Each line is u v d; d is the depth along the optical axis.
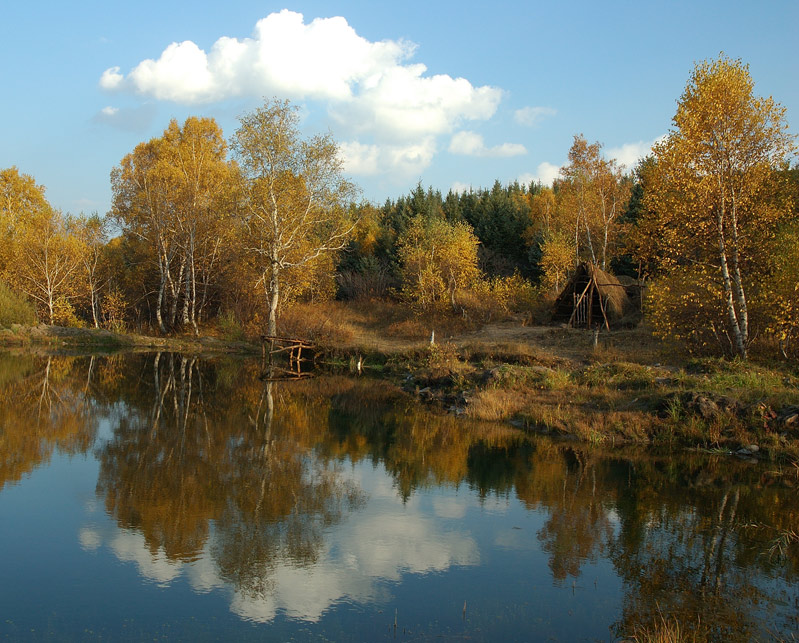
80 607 6.20
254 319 37.84
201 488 10.29
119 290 44.62
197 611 6.14
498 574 7.09
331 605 6.31
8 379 22.47
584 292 30.98
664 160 19.95
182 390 21.25
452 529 8.55
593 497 9.98
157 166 37.19
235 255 36.22
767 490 10.34
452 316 37.88
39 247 39.81
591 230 45.56
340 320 37.59
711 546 7.95
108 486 10.27
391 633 5.71
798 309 17.41
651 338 25.50
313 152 31.16
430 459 12.45
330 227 34.81
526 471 11.50
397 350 29.67
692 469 11.58
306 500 9.77
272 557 7.54
